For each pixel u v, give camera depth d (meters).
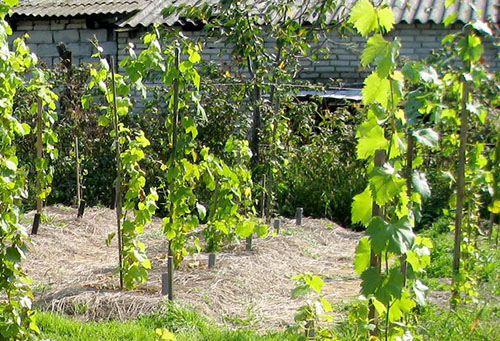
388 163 3.08
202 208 6.09
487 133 5.73
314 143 11.44
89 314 5.85
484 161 4.77
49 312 5.80
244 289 6.66
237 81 11.31
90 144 12.05
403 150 3.10
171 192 5.90
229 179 6.39
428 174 9.67
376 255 3.12
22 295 4.25
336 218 11.16
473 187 5.14
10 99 5.01
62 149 12.03
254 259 7.55
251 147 10.36
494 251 6.74
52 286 6.51
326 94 13.43
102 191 11.85
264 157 10.29
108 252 8.22
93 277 6.82
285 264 7.75
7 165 4.21
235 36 10.30
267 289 6.84
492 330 4.74
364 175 11.23
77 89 12.35
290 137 11.27
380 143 3.08
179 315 5.73
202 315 5.89
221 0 10.55
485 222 6.86
